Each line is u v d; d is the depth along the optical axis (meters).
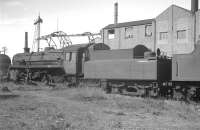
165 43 36.62
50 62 27.77
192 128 9.64
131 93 19.70
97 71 22.23
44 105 13.92
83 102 15.63
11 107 13.02
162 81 18.39
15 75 31.19
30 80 29.08
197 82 16.77
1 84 27.22
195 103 15.80
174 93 17.70
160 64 18.39
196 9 35.00
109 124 9.73
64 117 10.89
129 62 19.89
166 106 14.23
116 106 14.35
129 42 40.78
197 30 33.41
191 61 16.48
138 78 19.20
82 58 24.88
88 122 10.00
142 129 9.20
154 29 37.72
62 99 16.83
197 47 16.34
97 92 18.53
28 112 11.82
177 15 35.44
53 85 26.20
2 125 9.23
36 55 29.91
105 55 22.36
